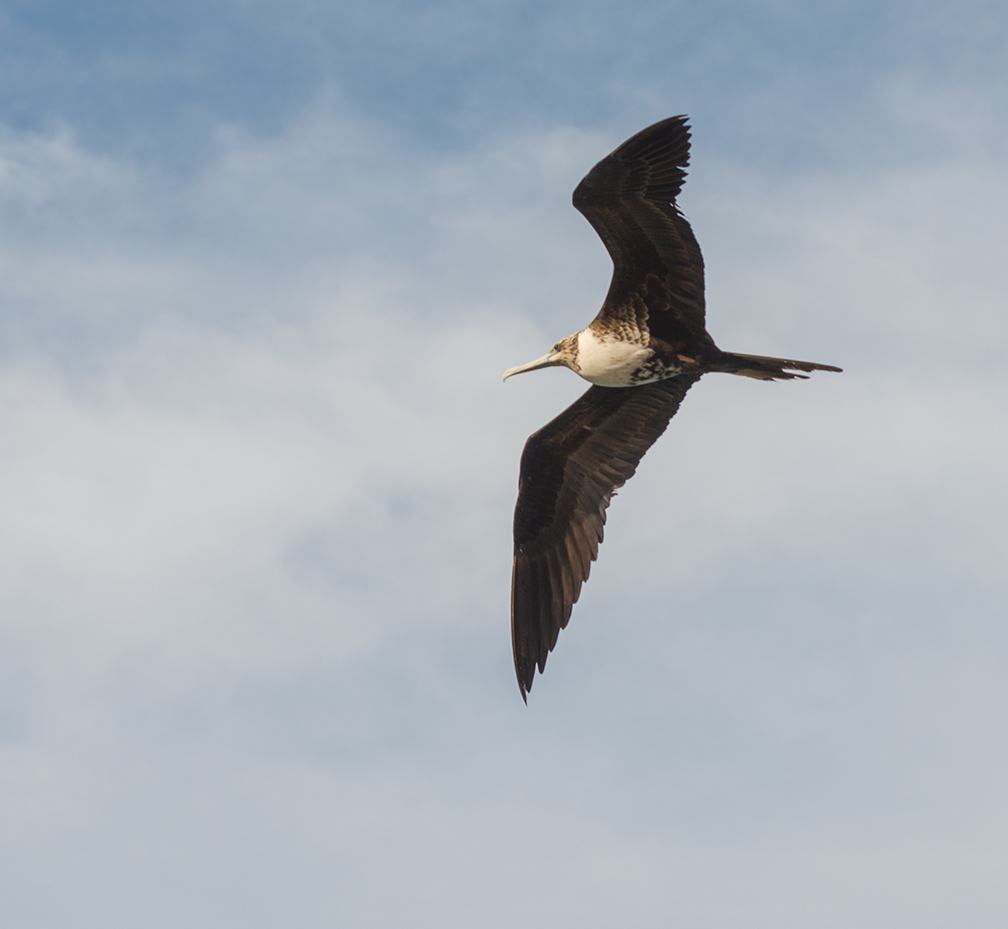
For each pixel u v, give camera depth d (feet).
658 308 51.75
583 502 59.31
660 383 56.65
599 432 58.29
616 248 50.52
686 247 49.62
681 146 47.16
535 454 59.00
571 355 54.13
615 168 47.80
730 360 52.08
